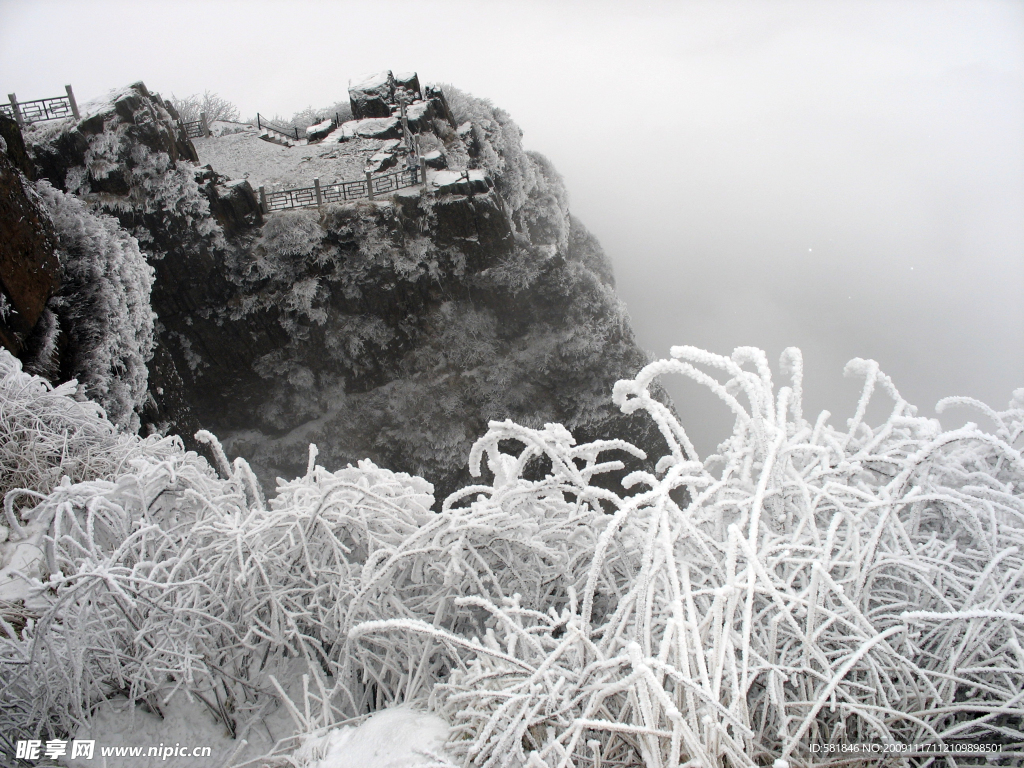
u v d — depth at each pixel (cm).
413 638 208
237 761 194
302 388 1589
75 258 713
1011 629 154
